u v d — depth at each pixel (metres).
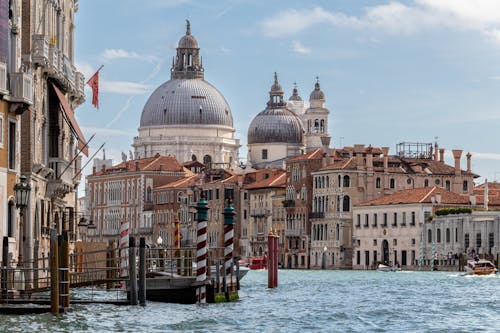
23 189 94.75
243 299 123.94
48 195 125.56
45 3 122.88
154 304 106.69
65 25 138.75
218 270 114.62
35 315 88.81
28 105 106.69
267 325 89.81
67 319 87.19
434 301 123.62
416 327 89.56
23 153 112.62
